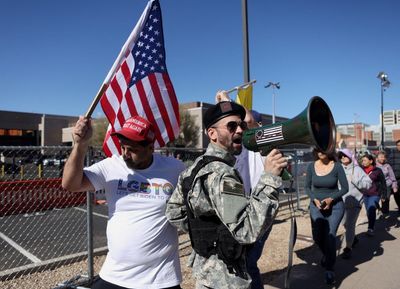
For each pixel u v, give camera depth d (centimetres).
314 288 441
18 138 6225
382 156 894
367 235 705
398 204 921
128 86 383
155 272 234
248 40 766
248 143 204
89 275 445
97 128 3788
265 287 443
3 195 780
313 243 636
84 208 1033
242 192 177
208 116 206
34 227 784
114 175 246
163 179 244
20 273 471
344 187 462
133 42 340
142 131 234
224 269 185
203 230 190
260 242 340
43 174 925
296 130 183
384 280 469
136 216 235
